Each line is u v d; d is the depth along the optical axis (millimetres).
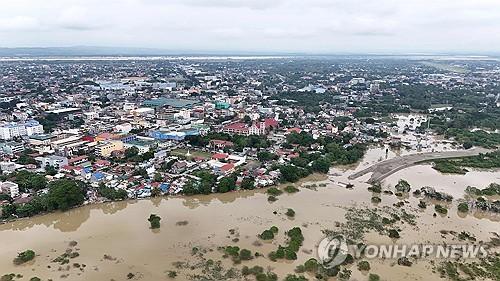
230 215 190500
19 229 177375
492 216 196125
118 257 151625
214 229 175375
